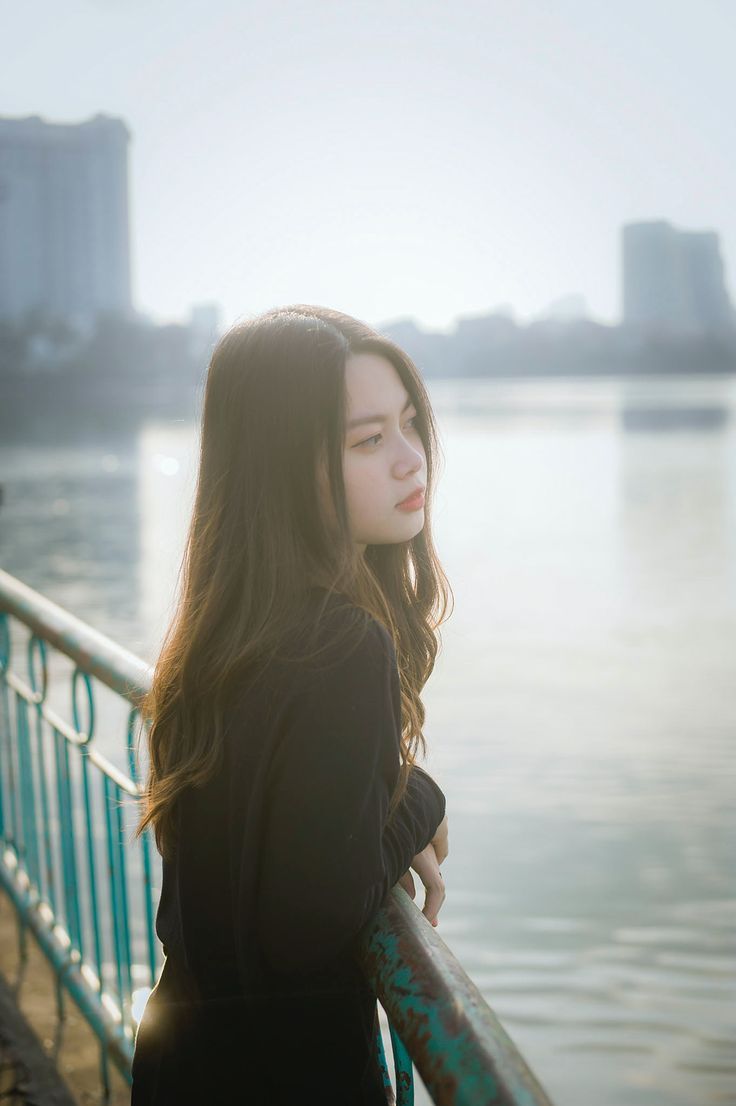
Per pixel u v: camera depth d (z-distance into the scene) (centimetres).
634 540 4984
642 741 1978
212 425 132
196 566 131
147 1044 132
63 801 294
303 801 110
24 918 329
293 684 114
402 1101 136
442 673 2511
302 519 125
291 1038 118
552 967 1202
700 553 4528
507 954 1234
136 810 207
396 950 110
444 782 1789
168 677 134
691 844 1508
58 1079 269
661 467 8962
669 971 1180
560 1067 1018
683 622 3134
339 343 127
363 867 109
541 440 12750
